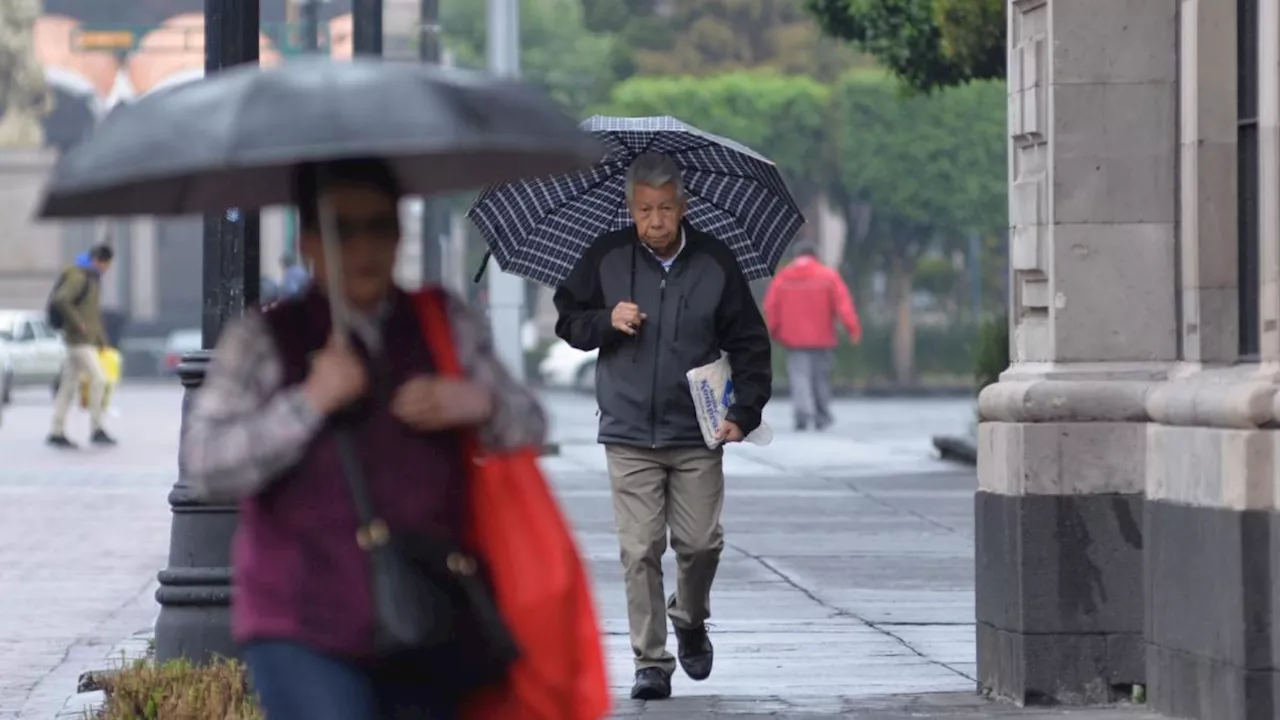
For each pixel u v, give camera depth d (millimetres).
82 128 189500
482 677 12047
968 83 57000
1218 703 20188
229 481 11695
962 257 148875
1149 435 21938
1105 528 22375
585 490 52281
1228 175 21516
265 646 11758
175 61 185000
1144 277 22438
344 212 11977
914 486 53938
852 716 22406
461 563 11945
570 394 137000
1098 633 22438
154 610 33375
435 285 12461
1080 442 22344
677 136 23672
